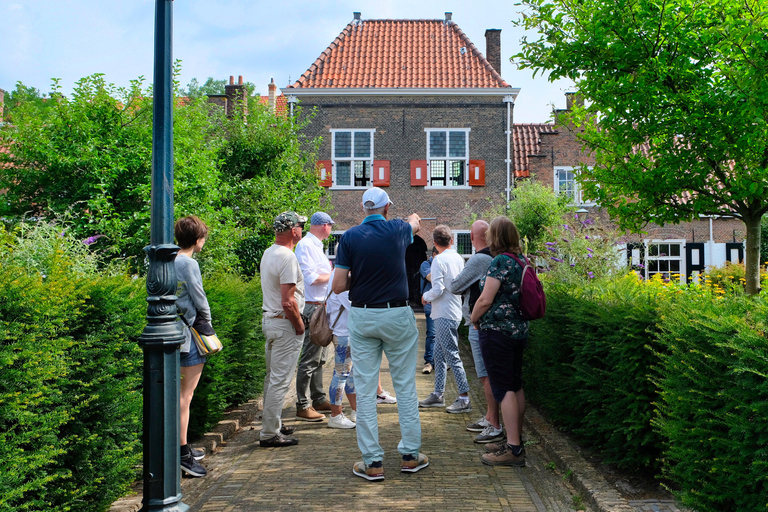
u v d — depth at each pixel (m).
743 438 2.57
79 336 3.15
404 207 21.22
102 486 3.26
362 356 4.26
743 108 4.03
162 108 2.94
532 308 4.33
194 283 4.18
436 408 6.41
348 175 21.30
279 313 4.93
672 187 5.00
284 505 3.70
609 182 5.43
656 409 3.40
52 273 3.11
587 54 5.03
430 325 8.75
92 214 8.19
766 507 2.39
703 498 2.79
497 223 4.52
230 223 10.24
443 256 6.23
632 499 3.60
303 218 5.96
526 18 5.35
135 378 3.46
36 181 8.51
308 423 5.82
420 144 21.27
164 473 2.85
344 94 21.11
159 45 2.93
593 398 4.28
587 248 7.89
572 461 4.29
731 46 4.28
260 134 13.39
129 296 3.65
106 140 8.57
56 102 8.62
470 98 21.28
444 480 4.15
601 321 4.12
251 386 6.80
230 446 5.13
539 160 20.84
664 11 4.55
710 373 2.79
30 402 2.61
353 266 4.29
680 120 4.72
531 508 3.65
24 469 2.57
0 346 2.50
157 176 2.93
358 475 4.23
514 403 4.41
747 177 4.57
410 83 21.34
